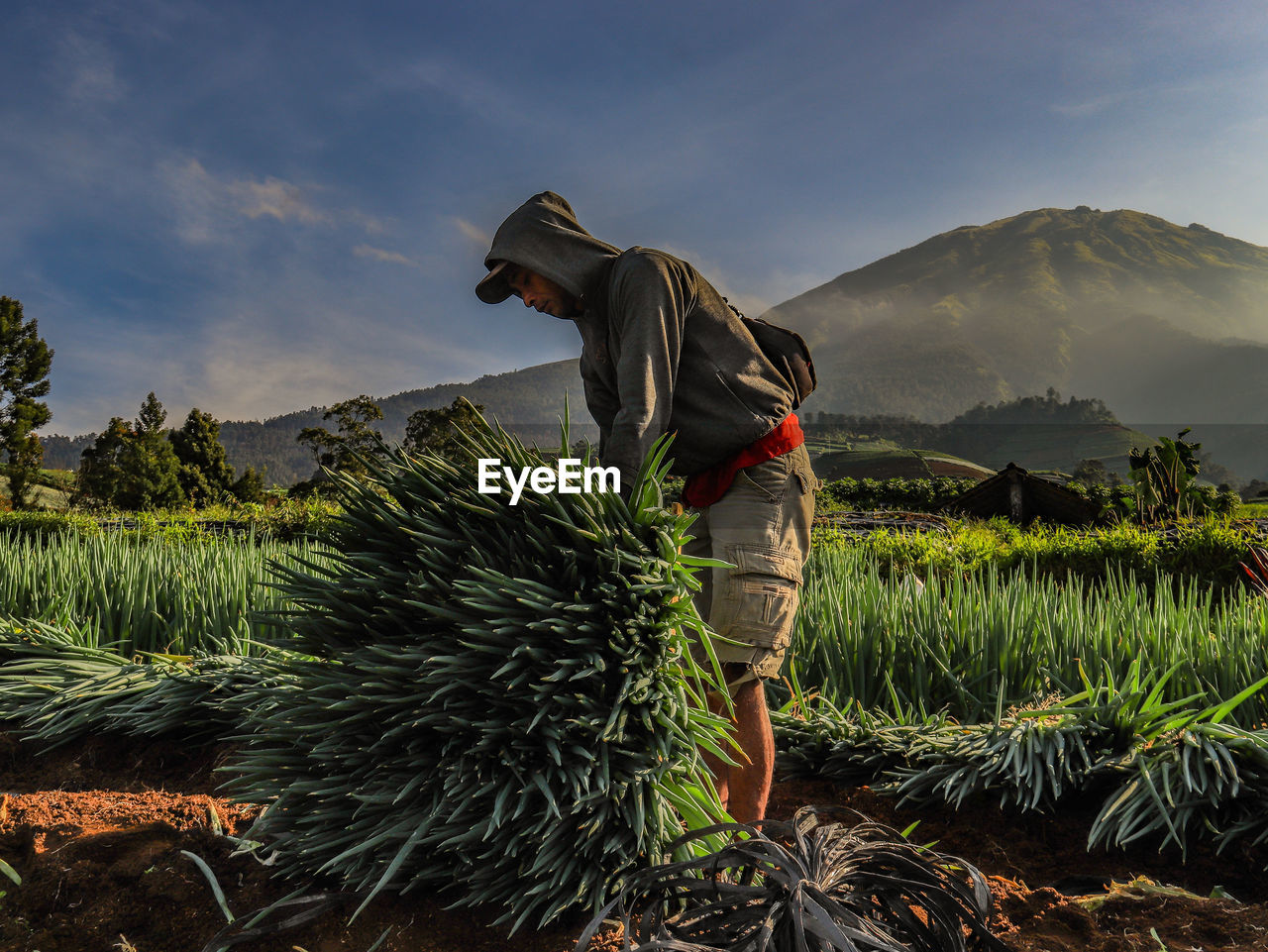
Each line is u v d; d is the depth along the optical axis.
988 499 22.89
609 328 2.03
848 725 2.66
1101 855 2.08
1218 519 8.38
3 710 2.95
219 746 2.78
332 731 1.65
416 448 1.81
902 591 3.71
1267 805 2.00
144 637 3.60
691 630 1.95
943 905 1.38
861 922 1.24
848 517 13.86
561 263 2.04
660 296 1.90
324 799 1.64
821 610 3.47
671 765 1.56
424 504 1.73
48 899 1.63
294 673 1.76
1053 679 2.90
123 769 2.71
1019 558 7.25
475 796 1.48
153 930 1.57
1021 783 2.26
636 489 1.67
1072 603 3.52
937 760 2.42
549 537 1.63
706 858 1.39
